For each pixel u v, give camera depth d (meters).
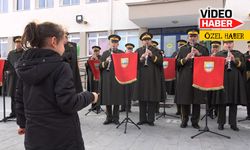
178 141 5.57
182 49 6.84
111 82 6.88
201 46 6.82
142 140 5.62
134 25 15.33
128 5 13.76
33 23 2.11
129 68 6.30
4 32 19.03
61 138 2.02
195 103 6.55
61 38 2.14
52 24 2.12
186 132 6.36
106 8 15.92
